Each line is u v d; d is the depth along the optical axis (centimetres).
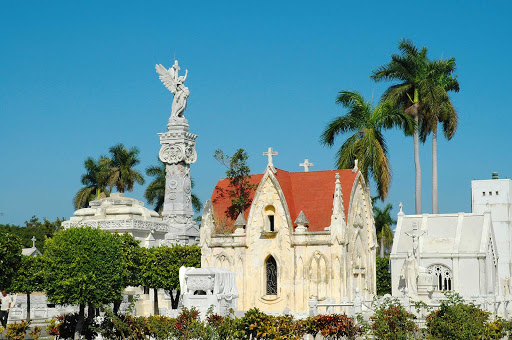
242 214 7256
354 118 8581
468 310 4984
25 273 7994
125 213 11225
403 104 9650
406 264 7488
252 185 7394
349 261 7069
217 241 7288
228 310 5462
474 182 10388
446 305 5041
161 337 5022
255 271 7138
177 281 8175
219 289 5491
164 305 9112
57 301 6091
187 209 11106
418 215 9131
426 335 4909
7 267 5875
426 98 9231
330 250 6875
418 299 7225
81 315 5966
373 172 8294
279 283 7025
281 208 7094
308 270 6925
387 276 12225
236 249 7206
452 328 4781
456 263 8488
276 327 4719
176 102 11169
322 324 4875
